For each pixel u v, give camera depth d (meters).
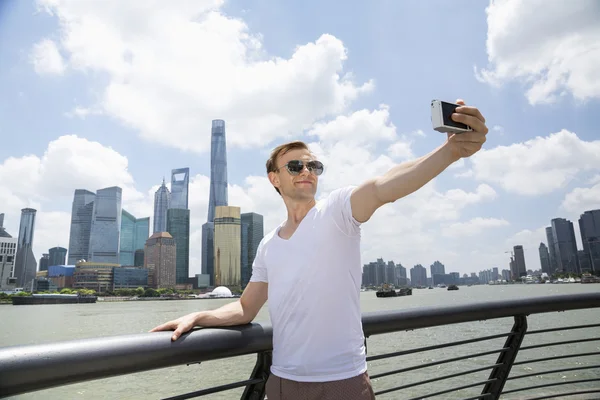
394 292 166.25
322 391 1.50
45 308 150.12
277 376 1.64
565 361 22.70
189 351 1.57
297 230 1.65
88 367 1.33
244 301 1.91
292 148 1.89
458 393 16.25
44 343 1.31
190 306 159.50
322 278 1.54
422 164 1.32
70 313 108.69
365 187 1.47
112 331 55.19
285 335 1.61
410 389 17.14
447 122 1.22
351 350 1.54
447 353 27.62
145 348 1.46
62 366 1.27
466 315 2.36
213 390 1.78
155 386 21.14
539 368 21.20
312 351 1.53
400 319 2.16
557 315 52.62
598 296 2.77
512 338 2.70
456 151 1.28
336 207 1.55
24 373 1.20
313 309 1.53
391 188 1.36
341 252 1.56
